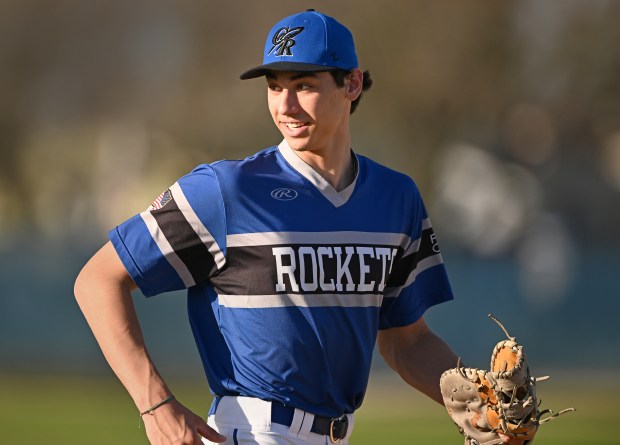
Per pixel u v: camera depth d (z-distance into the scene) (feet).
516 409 37.35
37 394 142.10
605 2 261.24
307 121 38.11
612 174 295.28
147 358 36.91
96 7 285.02
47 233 312.29
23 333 229.86
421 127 269.64
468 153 292.40
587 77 265.13
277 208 38.11
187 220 37.63
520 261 290.35
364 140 289.12
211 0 271.49
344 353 38.70
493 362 37.60
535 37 264.11
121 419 117.60
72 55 287.07
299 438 38.22
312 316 37.91
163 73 286.66
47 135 298.76
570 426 115.75
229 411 38.52
